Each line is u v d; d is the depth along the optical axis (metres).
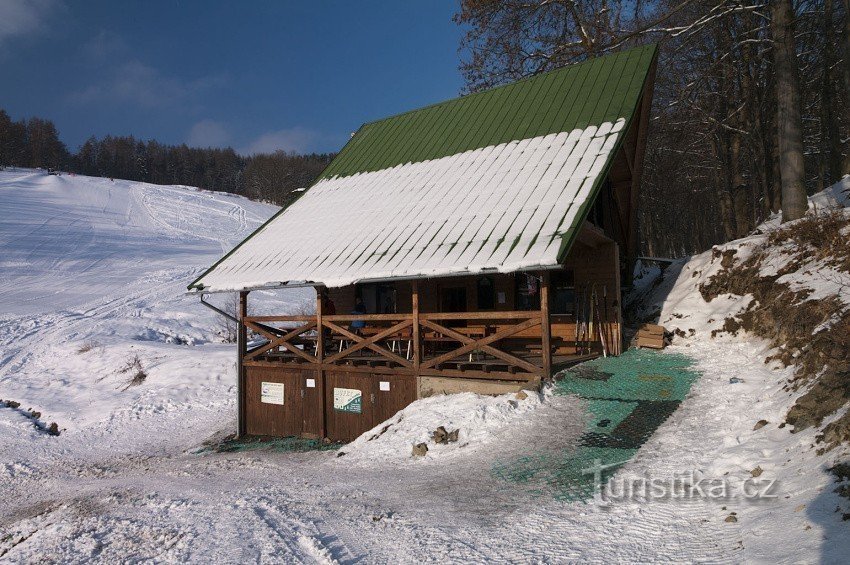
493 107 17.44
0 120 113.81
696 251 43.25
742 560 4.33
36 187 77.75
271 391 15.39
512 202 12.79
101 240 53.19
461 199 13.98
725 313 12.99
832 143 23.19
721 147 27.73
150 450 15.73
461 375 12.02
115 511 8.53
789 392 7.77
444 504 6.79
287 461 11.57
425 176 16.02
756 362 10.41
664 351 12.83
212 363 22.22
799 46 23.38
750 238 14.88
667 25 21.42
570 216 11.28
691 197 38.59
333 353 15.44
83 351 26.05
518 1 22.31
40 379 23.61
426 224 13.67
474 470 8.02
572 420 9.22
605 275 14.49
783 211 15.50
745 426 7.50
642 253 40.97
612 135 13.27
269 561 5.68
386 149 18.78
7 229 52.38
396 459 9.51
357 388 13.70
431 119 18.89
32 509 10.80
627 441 8.05
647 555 4.78
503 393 11.48
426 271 11.73
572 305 15.15
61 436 17.91
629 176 16.39
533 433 9.03
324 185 18.80
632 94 14.32
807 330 9.32
